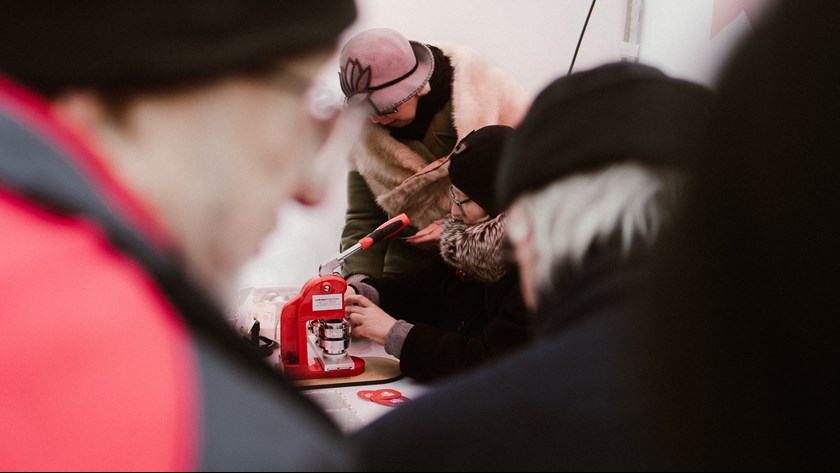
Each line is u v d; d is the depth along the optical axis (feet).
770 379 0.68
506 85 5.49
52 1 0.63
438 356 3.78
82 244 0.66
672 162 0.90
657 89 0.98
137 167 0.72
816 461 0.69
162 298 0.67
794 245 0.65
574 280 0.98
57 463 0.58
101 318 0.62
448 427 0.89
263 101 0.76
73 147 0.69
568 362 0.89
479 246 3.53
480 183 3.55
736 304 0.67
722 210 0.68
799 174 0.64
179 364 0.64
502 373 0.94
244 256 0.86
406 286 4.93
